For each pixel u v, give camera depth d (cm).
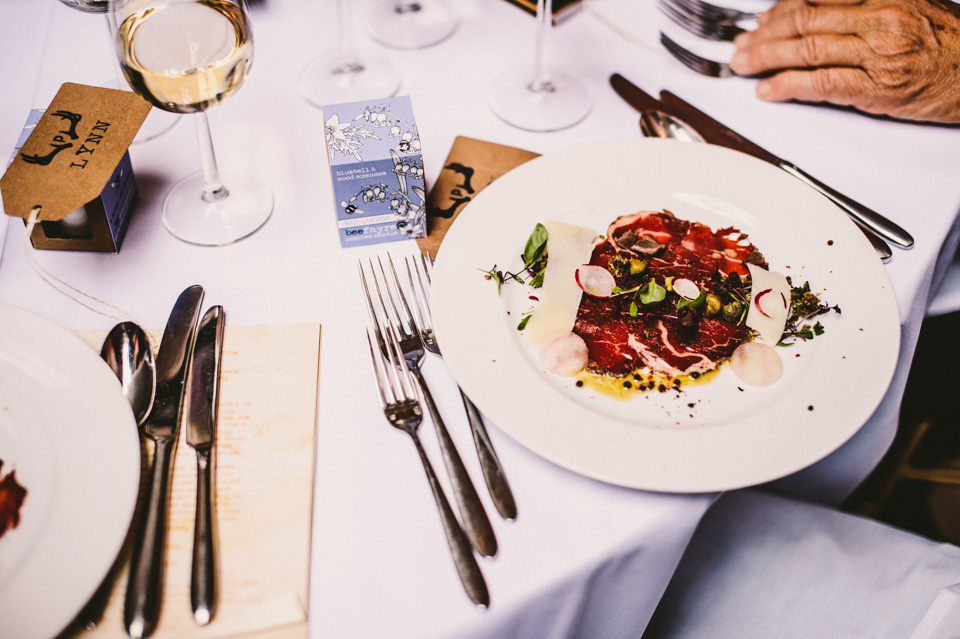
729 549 109
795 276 91
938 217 100
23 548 62
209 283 92
